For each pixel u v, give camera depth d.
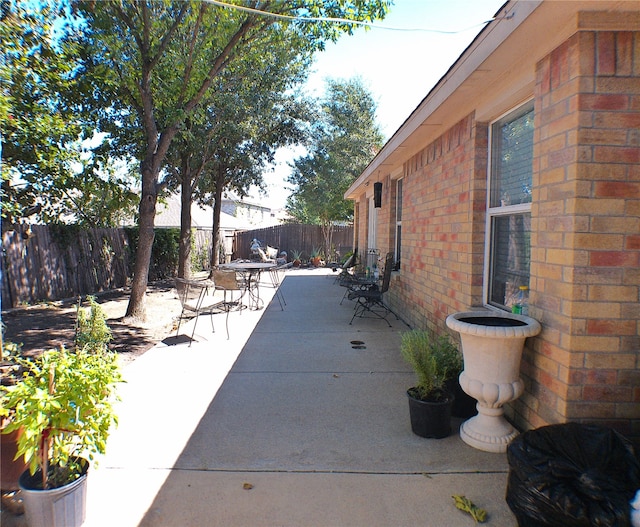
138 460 2.97
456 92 4.08
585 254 2.66
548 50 2.95
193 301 9.99
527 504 2.12
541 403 3.02
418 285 6.38
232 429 3.44
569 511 1.96
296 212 27.38
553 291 2.88
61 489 2.17
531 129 3.64
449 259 5.04
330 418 3.64
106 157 10.04
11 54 6.30
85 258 10.93
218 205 15.28
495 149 4.23
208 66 7.77
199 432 3.39
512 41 2.99
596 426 2.42
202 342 6.17
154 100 8.27
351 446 3.17
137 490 2.63
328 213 20.64
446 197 5.16
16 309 8.63
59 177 8.60
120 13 6.73
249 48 8.15
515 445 2.33
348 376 4.67
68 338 6.38
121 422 3.56
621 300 2.67
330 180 20.14
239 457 3.02
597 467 2.22
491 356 3.02
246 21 7.01
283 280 14.12
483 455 3.03
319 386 4.38
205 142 12.08
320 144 20.50
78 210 11.24
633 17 2.59
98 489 2.64
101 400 2.40
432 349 3.77
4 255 8.59
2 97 6.07
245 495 2.58
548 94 2.97
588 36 2.63
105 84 7.84
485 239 4.36
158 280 14.65
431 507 2.47
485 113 4.06
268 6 6.78
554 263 2.87
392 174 8.43
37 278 9.37
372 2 6.85
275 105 13.79
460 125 4.71
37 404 2.12
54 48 7.05
